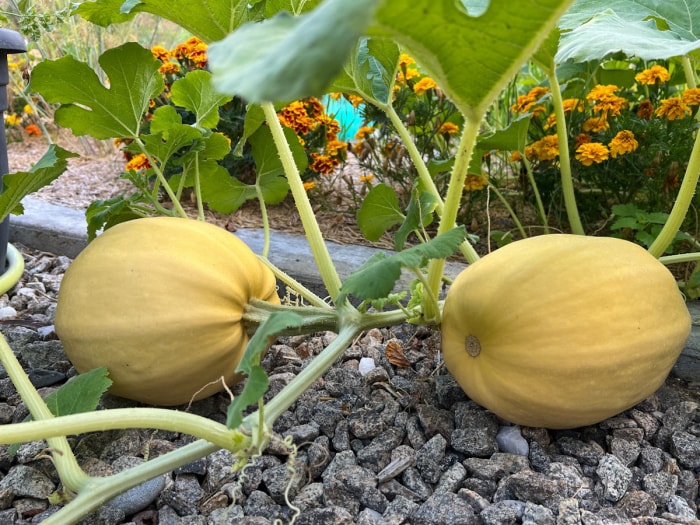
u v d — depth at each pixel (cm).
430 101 97
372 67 71
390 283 40
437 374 63
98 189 127
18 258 80
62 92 62
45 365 65
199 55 103
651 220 74
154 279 51
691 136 81
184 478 50
